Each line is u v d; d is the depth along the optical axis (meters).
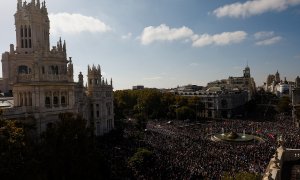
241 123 187.75
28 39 93.88
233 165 85.56
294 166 35.53
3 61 101.38
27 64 93.06
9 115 71.00
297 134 136.12
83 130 64.38
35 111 77.50
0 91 102.75
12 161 46.50
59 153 59.78
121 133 129.12
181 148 105.56
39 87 79.19
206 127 168.38
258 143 121.19
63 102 88.56
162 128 163.62
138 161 80.88
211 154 97.56
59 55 93.25
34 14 93.06
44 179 53.59
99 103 135.88
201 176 76.62
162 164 84.81
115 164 82.62
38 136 77.06
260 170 79.75
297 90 188.00
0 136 47.84
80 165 60.38
